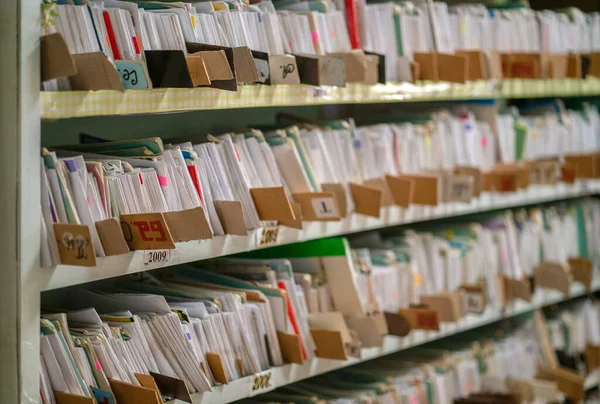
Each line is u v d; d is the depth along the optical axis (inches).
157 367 76.2
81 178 67.9
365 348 98.0
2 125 64.2
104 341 70.6
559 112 137.8
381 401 101.0
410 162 108.3
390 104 127.6
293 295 89.3
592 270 141.1
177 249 75.5
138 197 72.2
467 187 107.3
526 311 134.0
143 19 74.3
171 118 102.5
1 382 65.9
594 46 139.5
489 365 122.0
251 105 81.8
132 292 85.4
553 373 128.9
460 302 113.0
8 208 64.5
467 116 119.3
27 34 63.4
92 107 67.6
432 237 115.2
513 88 120.6
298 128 97.0
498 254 123.9
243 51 77.3
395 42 102.7
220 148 82.0
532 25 126.6
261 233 84.5
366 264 99.8
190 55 73.2
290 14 89.9
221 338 81.1
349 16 96.7
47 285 65.8
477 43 117.5
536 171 125.3
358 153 99.8
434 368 113.0
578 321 143.7
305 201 88.4
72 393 68.0
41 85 65.2
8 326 65.1
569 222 138.9
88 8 69.6
